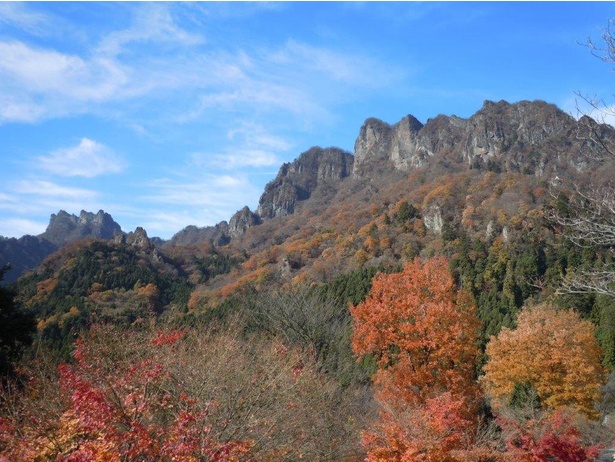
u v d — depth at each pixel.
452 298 21.77
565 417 16.03
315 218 136.12
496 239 64.56
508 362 25.81
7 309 19.00
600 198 9.51
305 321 26.55
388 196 127.06
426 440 12.35
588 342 26.27
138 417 8.95
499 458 13.36
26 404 8.99
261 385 11.26
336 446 13.88
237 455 9.35
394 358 23.38
